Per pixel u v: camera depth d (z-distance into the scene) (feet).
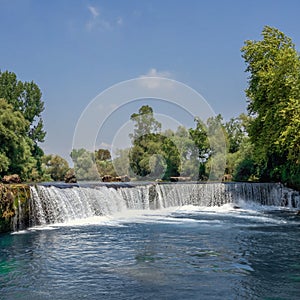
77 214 73.82
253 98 111.86
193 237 54.65
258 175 135.03
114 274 35.76
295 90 95.76
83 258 41.68
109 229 61.87
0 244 49.14
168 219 76.28
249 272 36.50
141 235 55.93
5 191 59.47
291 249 46.55
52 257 42.19
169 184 97.30
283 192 110.52
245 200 109.19
